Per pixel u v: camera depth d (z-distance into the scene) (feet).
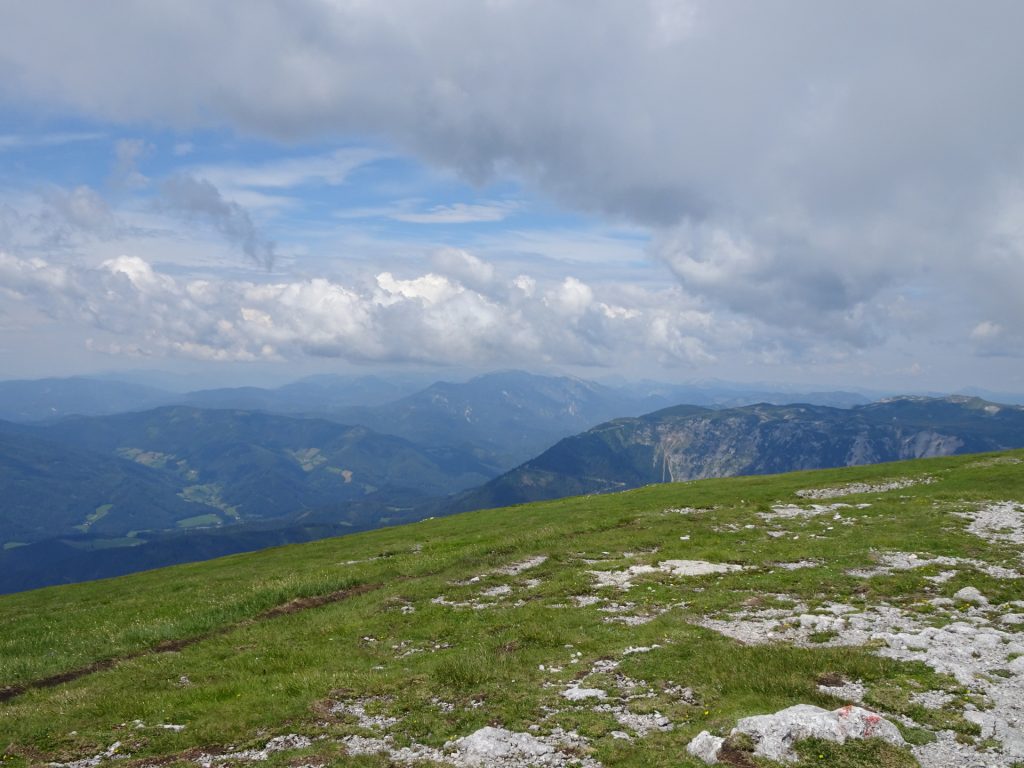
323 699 66.80
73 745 60.85
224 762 54.19
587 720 56.44
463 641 84.48
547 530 160.66
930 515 145.59
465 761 50.78
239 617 111.55
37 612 142.61
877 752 46.03
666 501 199.00
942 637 70.28
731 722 52.24
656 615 88.69
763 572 107.34
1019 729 49.16
